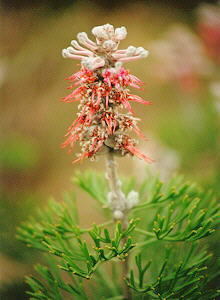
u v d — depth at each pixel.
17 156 0.86
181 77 0.66
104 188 0.40
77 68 1.02
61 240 0.32
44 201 0.74
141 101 0.32
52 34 1.06
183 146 0.60
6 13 1.08
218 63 0.66
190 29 1.08
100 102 0.32
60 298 0.34
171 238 0.33
